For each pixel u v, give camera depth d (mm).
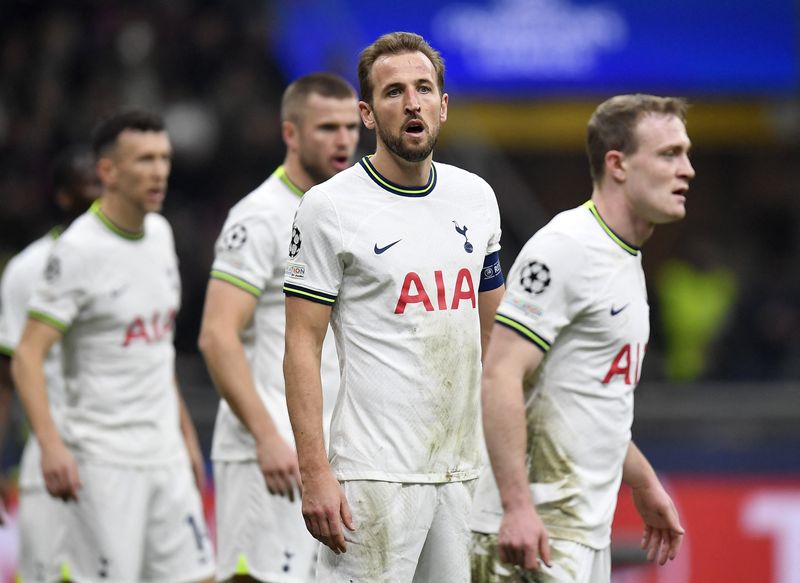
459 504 15359
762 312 39344
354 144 20203
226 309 19406
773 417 30359
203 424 30141
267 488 19297
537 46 43812
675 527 16562
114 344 21859
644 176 15477
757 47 44031
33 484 23906
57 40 45219
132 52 44594
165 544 22203
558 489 15406
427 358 15039
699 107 47844
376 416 14945
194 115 43312
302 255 15062
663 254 50562
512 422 14875
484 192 15820
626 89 44031
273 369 19891
